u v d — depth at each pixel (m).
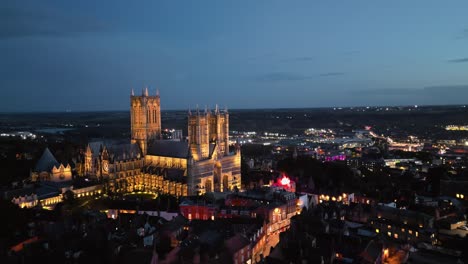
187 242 155.25
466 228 187.50
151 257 129.50
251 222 183.88
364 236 163.12
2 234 168.62
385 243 156.38
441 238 174.88
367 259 136.88
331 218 195.25
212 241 156.12
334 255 139.88
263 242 183.12
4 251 148.38
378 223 193.38
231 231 167.50
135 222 182.00
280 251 142.88
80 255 145.50
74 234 166.75
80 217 191.25
